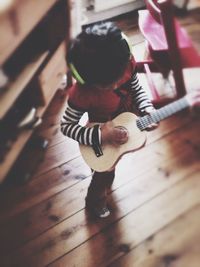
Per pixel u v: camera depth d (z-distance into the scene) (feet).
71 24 5.26
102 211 4.50
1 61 3.40
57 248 4.30
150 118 3.40
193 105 2.84
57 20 4.99
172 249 2.19
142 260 3.81
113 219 4.52
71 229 4.47
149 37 4.89
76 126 3.44
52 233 4.44
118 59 2.68
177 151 2.71
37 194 4.81
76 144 5.38
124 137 3.57
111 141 3.60
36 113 4.84
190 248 2.13
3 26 3.17
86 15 7.05
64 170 5.08
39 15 4.00
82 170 5.08
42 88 4.70
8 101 3.82
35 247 4.31
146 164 4.81
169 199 2.52
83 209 4.66
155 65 5.68
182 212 2.30
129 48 2.88
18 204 4.72
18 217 4.59
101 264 4.14
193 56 3.69
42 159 5.16
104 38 2.61
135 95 3.68
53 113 5.76
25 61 4.36
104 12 7.30
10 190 4.84
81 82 2.86
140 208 4.40
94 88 3.06
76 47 2.70
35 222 4.54
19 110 4.53
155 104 5.44
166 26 3.64
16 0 3.27
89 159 3.67
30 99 4.80
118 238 4.30
